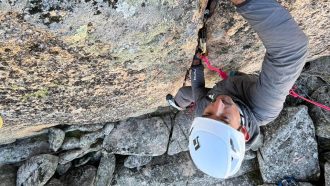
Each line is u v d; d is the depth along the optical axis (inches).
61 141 236.7
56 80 147.9
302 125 268.1
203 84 146.1
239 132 113.6
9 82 141.0
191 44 148.3
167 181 272.7
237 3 108.6
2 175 242.7
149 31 131.1
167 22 130.3
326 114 267.7
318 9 155.0
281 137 268.4
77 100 172.9
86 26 119.2
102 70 148.3
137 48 138.7
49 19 112.0
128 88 173.9
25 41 119.2
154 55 148.0
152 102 207.3
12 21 109.6
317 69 255.0
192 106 176.7
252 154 277.7
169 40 140.6
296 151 268.8
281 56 107.6
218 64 185.0
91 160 263.9
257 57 189.0
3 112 167.6
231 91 126.9
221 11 143.0
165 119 262.1
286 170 271.7
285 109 272.4
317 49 209.9
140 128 255.4
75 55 132.6
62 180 256.2
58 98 164.9
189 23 135.6
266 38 108.1
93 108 189.8
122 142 253.3
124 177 269.1
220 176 113.2
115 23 122.0
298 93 272.7
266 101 116.9
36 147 243.6
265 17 105.7
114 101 186.7
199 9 133.3
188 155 277.1
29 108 169.2
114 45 132.3
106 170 261.1
